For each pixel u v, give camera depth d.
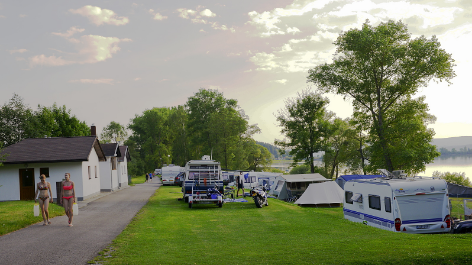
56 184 24.28
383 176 15.87
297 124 52.59
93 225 12.81
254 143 73.19
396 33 36.78
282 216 16.02
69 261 7.66
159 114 98.81
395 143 38.56
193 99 76.31
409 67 35.50
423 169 37.03
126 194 29.41
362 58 36.38
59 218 14.66
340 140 58.34
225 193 25.73
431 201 12.66
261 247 9.38
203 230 12.26
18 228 11.91
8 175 24.28
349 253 8.29
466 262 7.12
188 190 21.53
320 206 26.47
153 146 97.75
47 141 26.91
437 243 9.08
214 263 7.60
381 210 13.52
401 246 8.84
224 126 65.69
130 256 8.13
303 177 33.72
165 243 9.80
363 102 39.62
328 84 40.88
